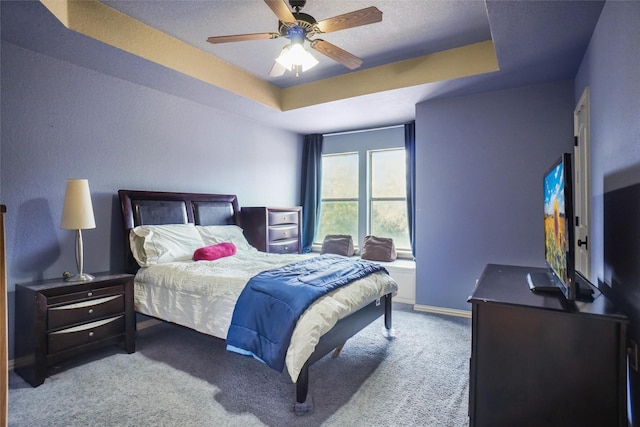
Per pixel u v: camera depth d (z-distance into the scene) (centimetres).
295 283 216
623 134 162
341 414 187
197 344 289
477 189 353
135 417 183
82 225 256
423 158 381
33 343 220
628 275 153
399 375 231
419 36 286
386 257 459
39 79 262
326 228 547
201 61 316
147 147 337
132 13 252
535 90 325
